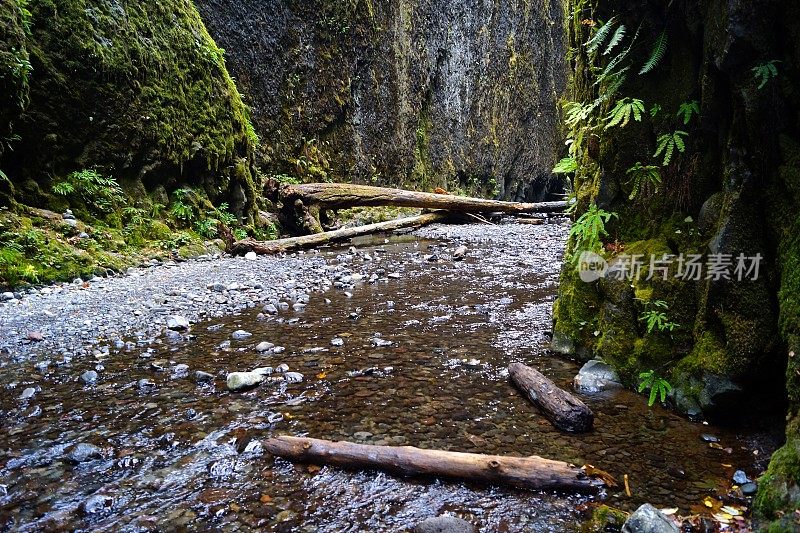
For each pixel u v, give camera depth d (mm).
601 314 3613
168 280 7023
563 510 2090
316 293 6461
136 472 2408
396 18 19578
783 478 1875
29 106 7242
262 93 14398
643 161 3361
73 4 7922
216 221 9898
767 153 2521
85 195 7992
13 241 6441
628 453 2527
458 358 3959
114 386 3451
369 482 2311
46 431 2811
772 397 2621
